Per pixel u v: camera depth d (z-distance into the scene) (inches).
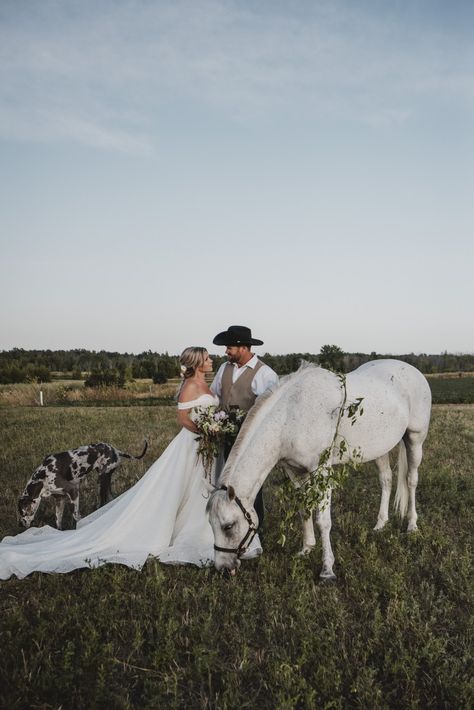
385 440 218.2
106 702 123.8
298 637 147.3
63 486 239.9
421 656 135.7
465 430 518.0
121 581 180.9
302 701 123.0
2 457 386.6
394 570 189.3
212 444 205.6
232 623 154.9
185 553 201.6
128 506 211.9
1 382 1790.1
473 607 164.9
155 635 150.3
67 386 1333.7
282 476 332.8
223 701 122.1
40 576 184.7
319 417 187.5
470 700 119.3
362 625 155.0
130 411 766.5
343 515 253.6
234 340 212.1
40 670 131.6
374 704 118.3
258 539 212.8
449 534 230.2
